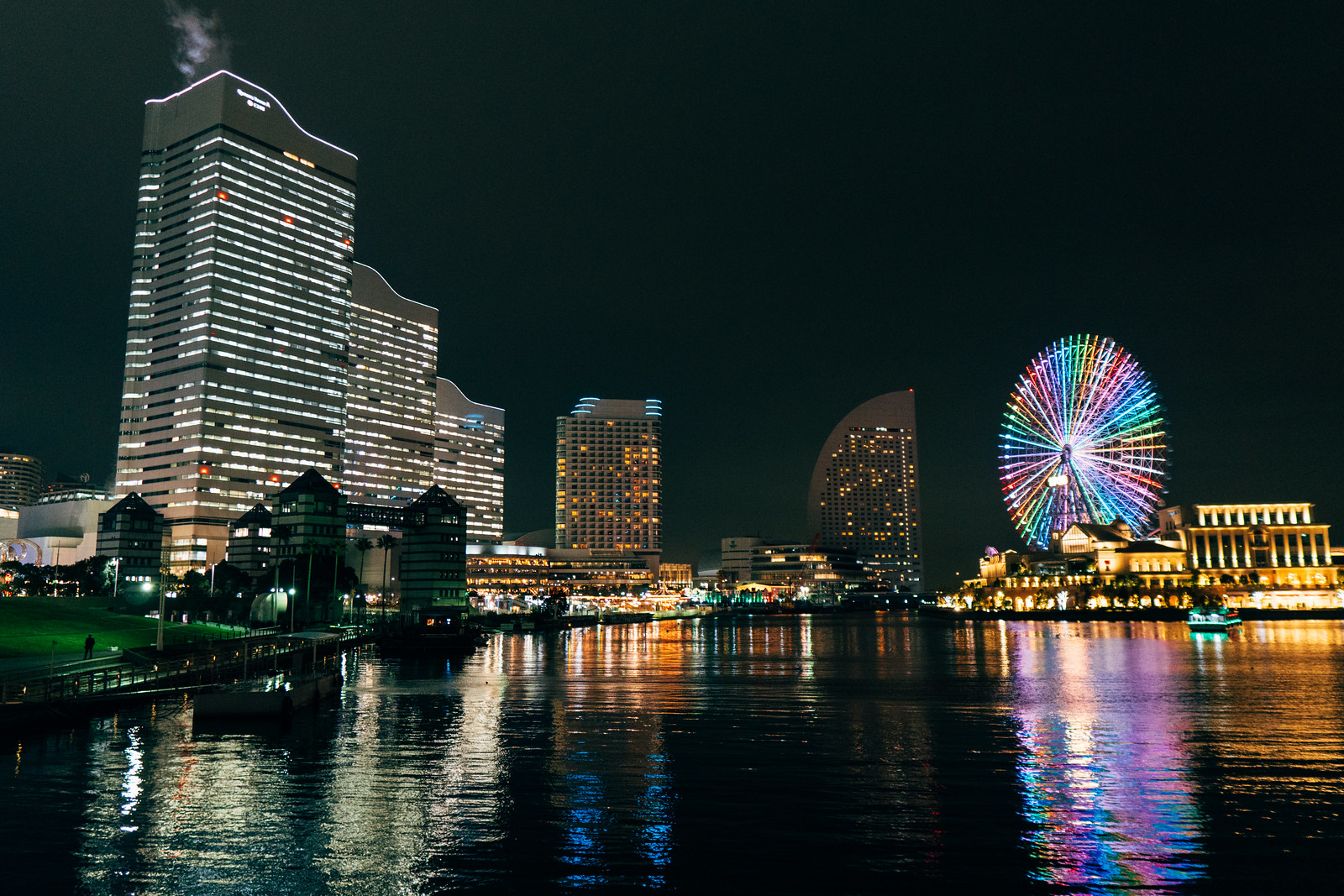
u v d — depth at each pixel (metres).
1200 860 29.58
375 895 26.19
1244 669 100.25
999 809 36.16
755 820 34.31
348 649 144.62
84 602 161.00
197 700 60.28
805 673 105.06
